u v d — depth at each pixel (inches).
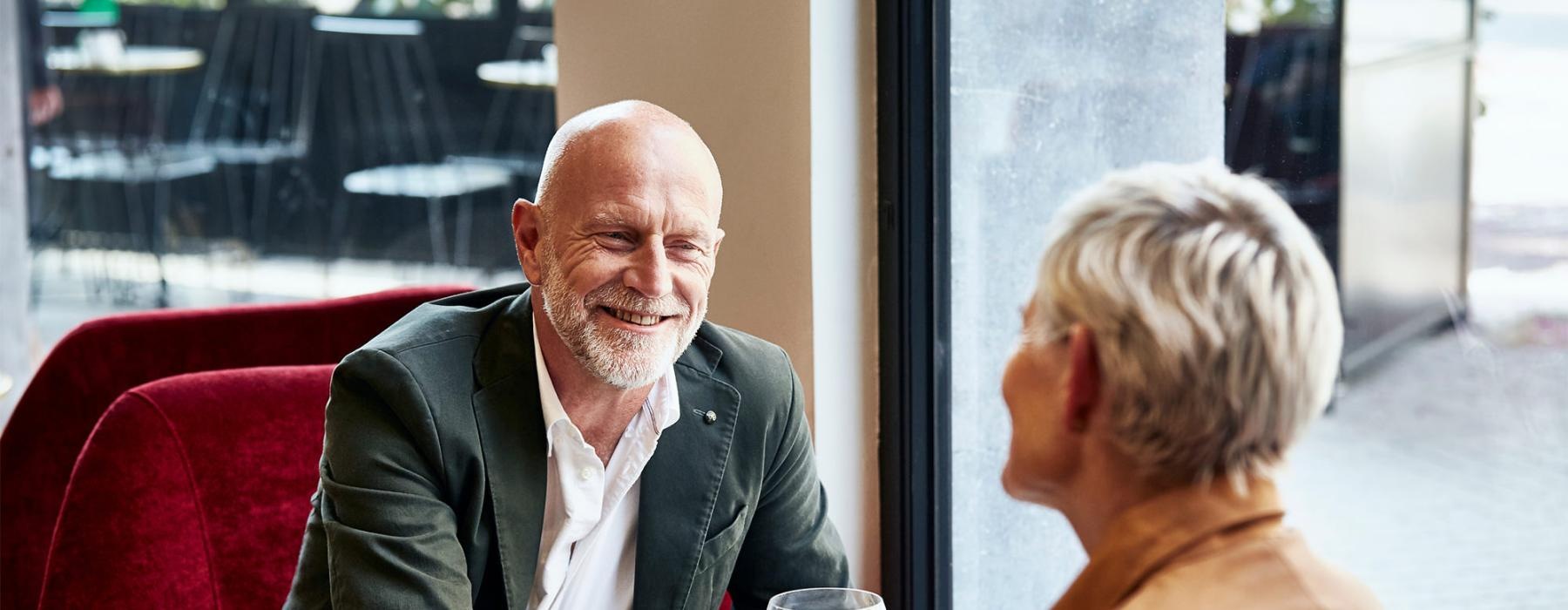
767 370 66.8
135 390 70.1
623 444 62.6
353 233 231.6
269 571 70.1
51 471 77.7
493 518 59.6
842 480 84.5
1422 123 61.9
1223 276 32.0
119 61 233.5
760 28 82.9
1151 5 75.4
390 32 225.6
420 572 55.4
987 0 81.0
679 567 63.1
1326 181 67.6
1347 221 66.7
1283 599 31.1
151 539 67.1
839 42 81.3
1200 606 31.1
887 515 85.7
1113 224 33.4
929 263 82.7
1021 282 82.5
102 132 236.1
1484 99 59.0
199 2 231.1
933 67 81.1
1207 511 32.7
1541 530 59.4
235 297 236.4
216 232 236.1
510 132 223.1
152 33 233.1
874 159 83.5
